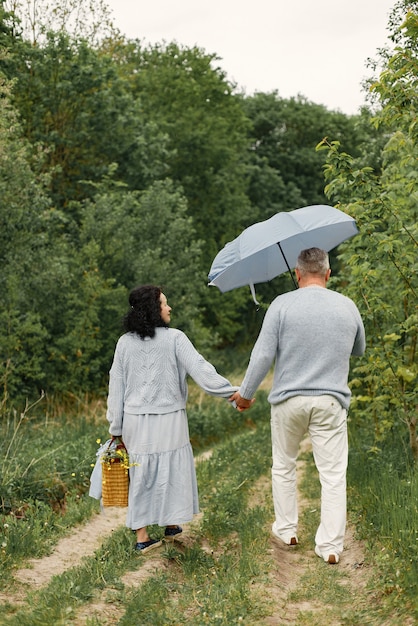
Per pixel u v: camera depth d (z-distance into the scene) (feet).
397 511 17.34
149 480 16.75
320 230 19.52
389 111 23.17
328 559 16.85
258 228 17.84
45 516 20.70
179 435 16.97
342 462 17.03
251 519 20.48
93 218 52.54
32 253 44.04
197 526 20.08
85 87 61.31
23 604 14.30
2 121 42.78
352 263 24.26
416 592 13.73
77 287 48.26
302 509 23.41
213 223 96.94
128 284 53.83
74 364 45.11
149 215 57.62
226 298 91.81
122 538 18.11
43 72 61.16
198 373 16.83
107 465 17.03
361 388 31.01
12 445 26.37
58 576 15.37
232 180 99.19
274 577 15.92
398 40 23.17
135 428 16.80
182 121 90.79
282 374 17.11
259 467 30.73
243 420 48.60
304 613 14.14
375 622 13.42
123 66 94.32
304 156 123.54
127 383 17.04
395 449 26.55
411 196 22.91
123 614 13.76
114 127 64.34
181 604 14.33
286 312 16.88
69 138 62.80
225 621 13.41
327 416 16.70
